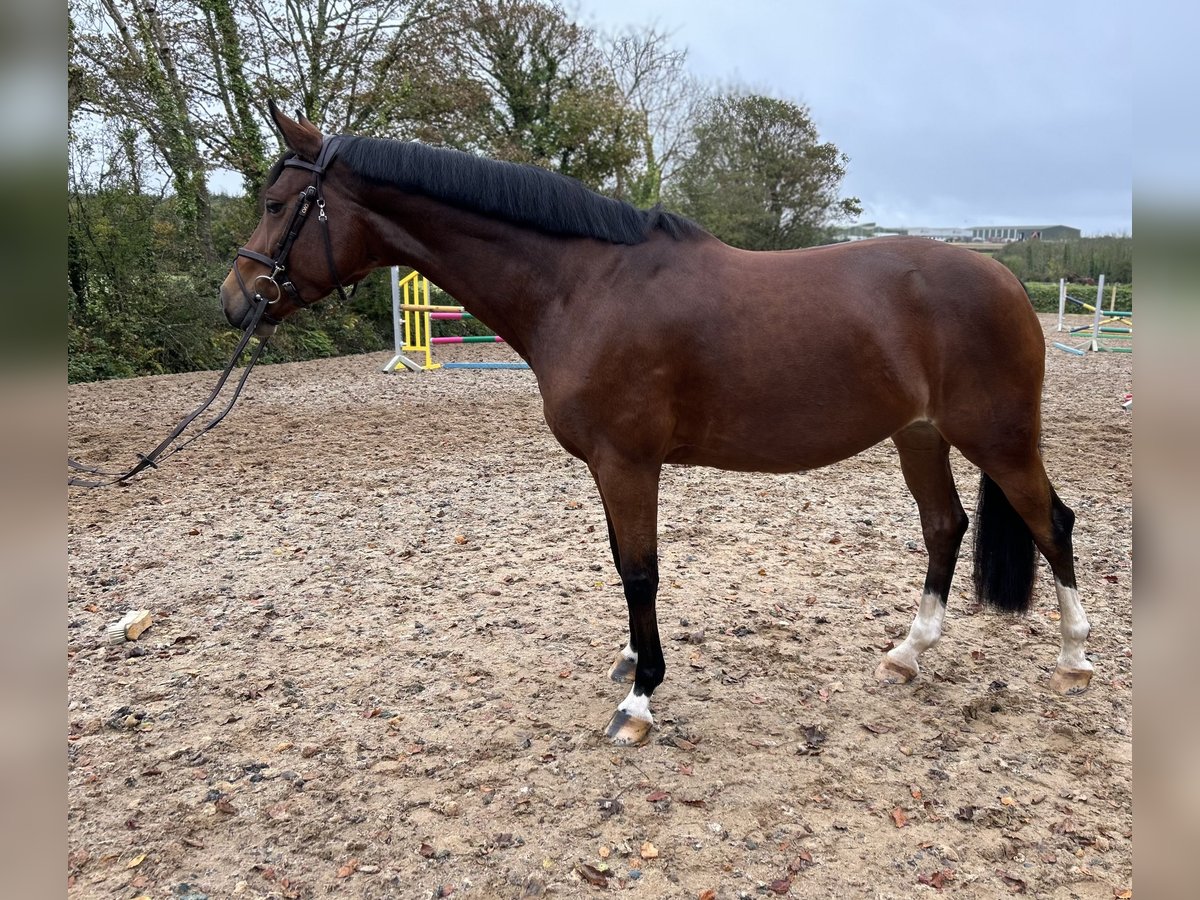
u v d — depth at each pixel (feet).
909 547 14.02
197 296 41.45
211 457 21.29
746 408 7.84
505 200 7.88
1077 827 6.79
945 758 7.84
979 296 7.88
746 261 8.14
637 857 6.53
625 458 7.82
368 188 8.09
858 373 7.81
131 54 41.29
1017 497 8.48
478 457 21.35
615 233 7.90
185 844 6.78
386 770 7.73
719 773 7.64
